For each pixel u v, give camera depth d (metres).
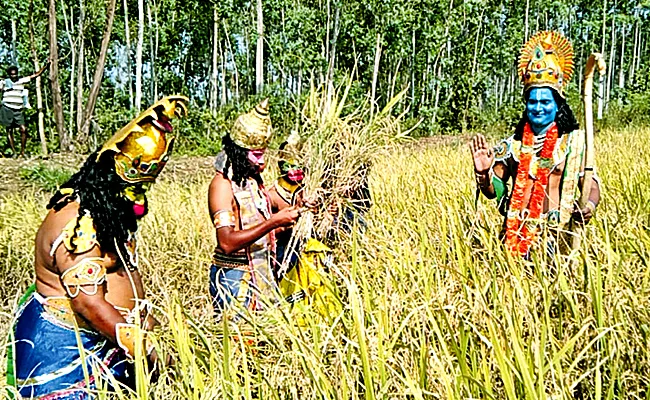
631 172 7.05
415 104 36.25
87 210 3.05
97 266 3.04
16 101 16.98
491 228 4.07
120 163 3.07
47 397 3.06
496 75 46.06
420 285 3.29
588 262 3.10
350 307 2.89
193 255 6.20
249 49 41.41
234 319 3.70
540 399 2.33
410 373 2.76
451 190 6.14
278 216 4.08
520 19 45.12
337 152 4.43
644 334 2.88
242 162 4.24
